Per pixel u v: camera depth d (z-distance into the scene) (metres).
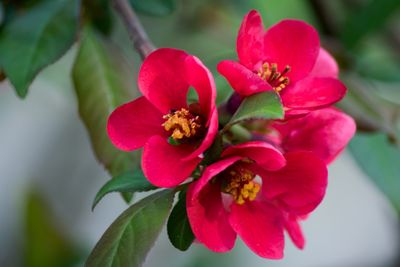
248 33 0.39
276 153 0.37
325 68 0.41
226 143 0.38
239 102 0.38
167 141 0.38
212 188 0.38
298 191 0.38
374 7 0.55
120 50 0.46
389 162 0.51
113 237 0.37
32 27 0.44
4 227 0.64
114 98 0.44
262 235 0.39
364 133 0.49
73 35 0.44
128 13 0.42
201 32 0.61
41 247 0.52
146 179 0.38
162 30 0.61
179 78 0.38
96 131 0.43
